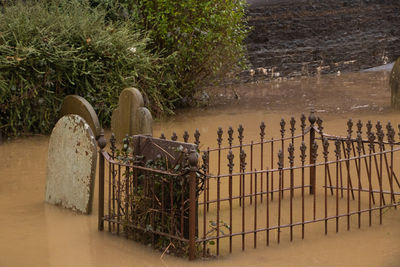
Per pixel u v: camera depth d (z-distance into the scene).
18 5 10.58
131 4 12.02
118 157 5.53
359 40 18.14
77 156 6.04
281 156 5.14
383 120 10.74
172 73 11.89
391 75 11.70
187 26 11.64
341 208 6.12
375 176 7.16
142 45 10.88
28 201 6.47
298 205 6.27
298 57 16.70
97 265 4.77
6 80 9.70
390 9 18.84
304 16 16.75
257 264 4.74
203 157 4.88
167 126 10.53
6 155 8.66
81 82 10.28
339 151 5.58
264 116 11.30
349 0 17.78
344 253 4.95
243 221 5.02
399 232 5.40
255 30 15.75
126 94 8.93
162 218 4.97
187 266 4.71
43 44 9.84
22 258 4.93
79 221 5.80
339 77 16.75
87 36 10.25
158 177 5.04
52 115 10.20
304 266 4.70
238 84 15.39
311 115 6.58
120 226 5.64
